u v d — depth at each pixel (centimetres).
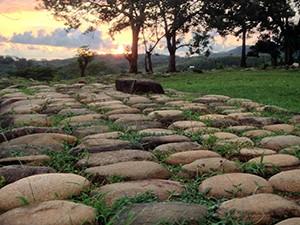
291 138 466
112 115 657
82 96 952
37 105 781
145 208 256
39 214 245
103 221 248
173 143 441
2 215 251
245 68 3331
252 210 252
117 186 298
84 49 3538
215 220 248
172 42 3516
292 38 4028
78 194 286
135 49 3306
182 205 262
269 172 351
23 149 418
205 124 578
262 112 718
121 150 400
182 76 2556
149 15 3309
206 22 3706
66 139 463
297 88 1389
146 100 878
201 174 339
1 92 1182
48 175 302
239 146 436
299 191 299
